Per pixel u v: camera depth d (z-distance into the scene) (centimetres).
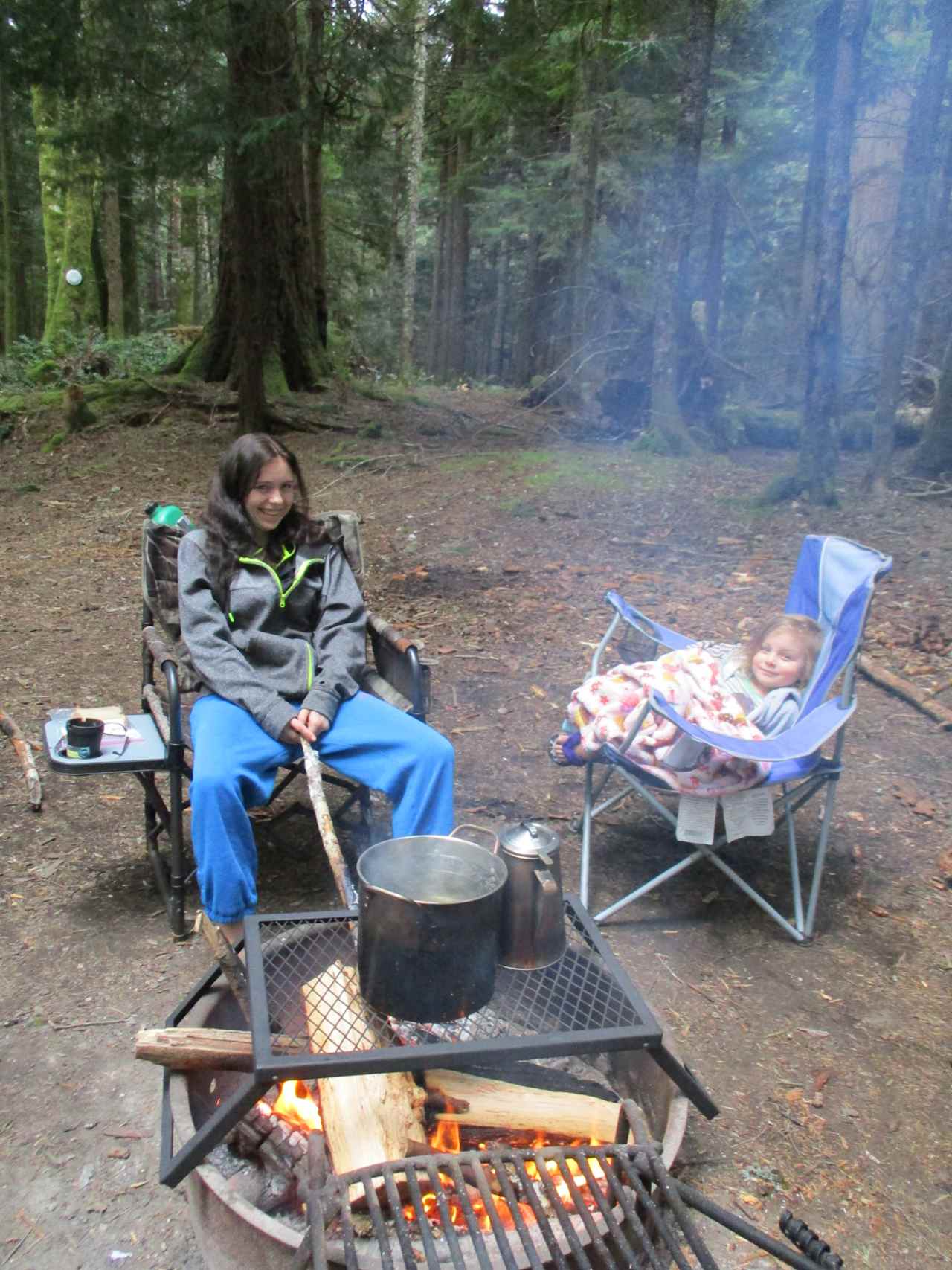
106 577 649
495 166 1479
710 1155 210
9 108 1862
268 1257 150
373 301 2188
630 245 1320
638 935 288
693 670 288
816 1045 244
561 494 795
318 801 236
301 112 863
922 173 688
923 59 983
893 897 308
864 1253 187
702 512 729
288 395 1178
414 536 717
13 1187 199
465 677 469
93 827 339
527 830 175
